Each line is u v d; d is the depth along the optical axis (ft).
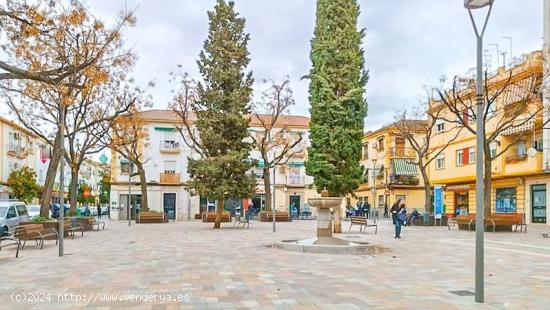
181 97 117.91
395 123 155.43
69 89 43.37
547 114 99.91
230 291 30.50
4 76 32.76
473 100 115.65
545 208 115.44
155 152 179.52
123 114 97.71
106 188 242.17
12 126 179.22
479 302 27.84
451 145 145.59
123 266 42.04
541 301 28.35
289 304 26.84
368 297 28.89
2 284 33.12
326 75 73.26
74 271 39.14
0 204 80.38
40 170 216.33
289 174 187.42
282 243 57.11
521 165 117.19
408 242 68.44
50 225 73.61
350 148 73.20
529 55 102.37
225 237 75.51
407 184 185.78
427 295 29.71
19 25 35.70
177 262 44.60
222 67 98.02
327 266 42.22
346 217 162.09
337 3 73.97
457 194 151.33
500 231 92.58
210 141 96.32
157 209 178.09
